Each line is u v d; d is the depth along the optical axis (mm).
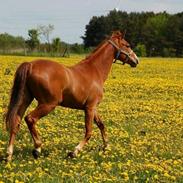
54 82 12203
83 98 13125
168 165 12711
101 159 12938
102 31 126562
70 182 10570
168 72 49531
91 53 14094
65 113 20109
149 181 11086
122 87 32469
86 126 13406
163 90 32094
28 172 10938
